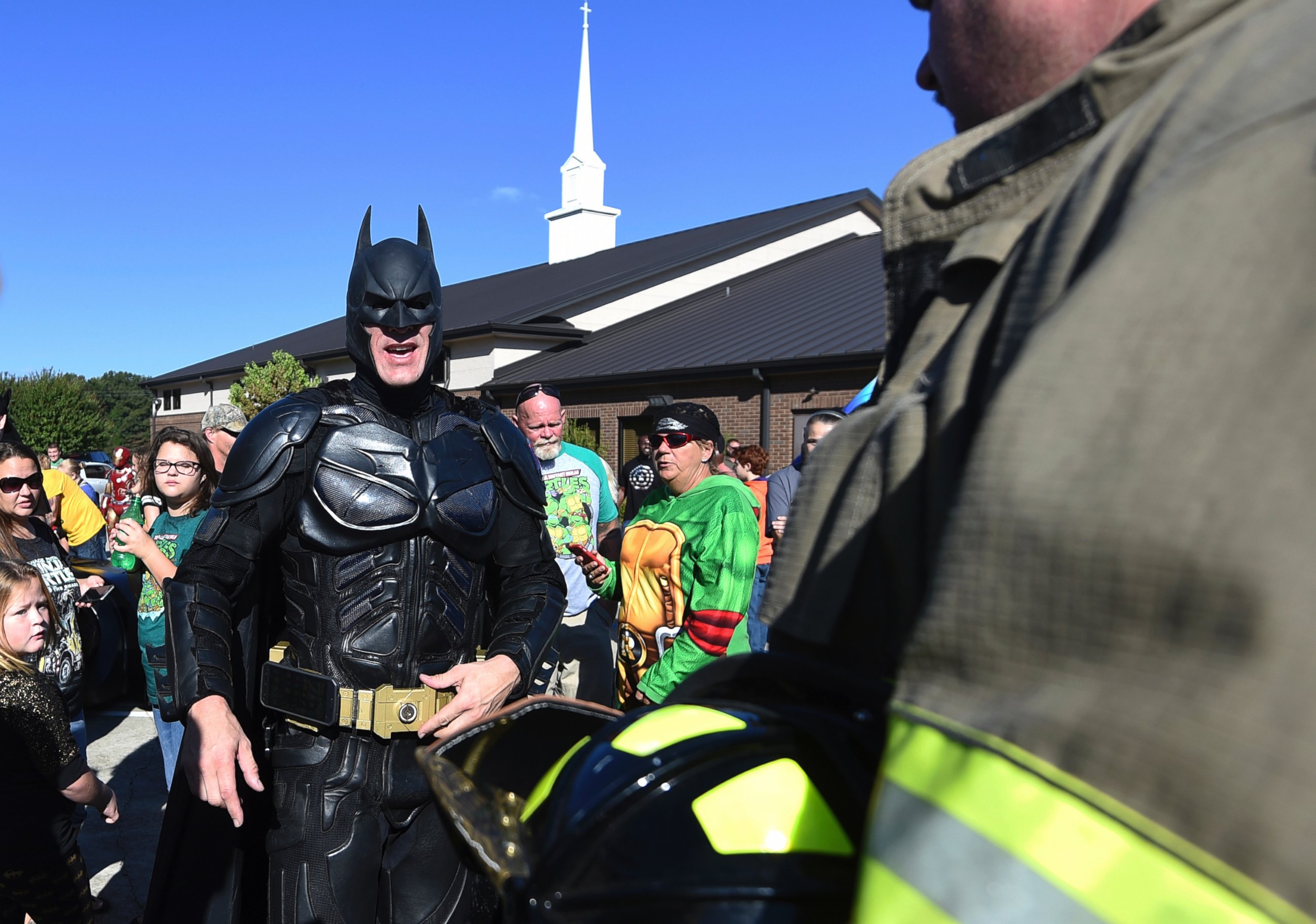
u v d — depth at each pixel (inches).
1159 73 17.0
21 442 154.7
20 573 106.5
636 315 919.7
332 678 82.4
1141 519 10.3
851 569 20.3
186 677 77.9
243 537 82.8
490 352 857.5
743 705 23.7
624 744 22.5
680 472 129.0
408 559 85.0
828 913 18.4
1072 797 10.3
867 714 20.6
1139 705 10.0
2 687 102.5
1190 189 12.2
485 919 49.5
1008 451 12.0
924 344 20.3
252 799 87.4
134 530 146.6
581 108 1309.1
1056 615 11.0
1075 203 15.3
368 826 82.0
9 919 106.4
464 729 30.2
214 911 83.0
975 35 22.1
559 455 193.2
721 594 118.3
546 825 21.4
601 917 18.8
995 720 11.3
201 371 1395.2
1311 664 9.2
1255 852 9.0
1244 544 9.7
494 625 96.0
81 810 114.5
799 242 991.0
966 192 20.6
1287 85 12.7
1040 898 10.2
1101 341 11.7
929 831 11.4
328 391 89.9
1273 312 10.8
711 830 19.7
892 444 18.5
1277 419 10.2
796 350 621.9
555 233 1330.0
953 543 12.5
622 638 133.2
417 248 90.6
